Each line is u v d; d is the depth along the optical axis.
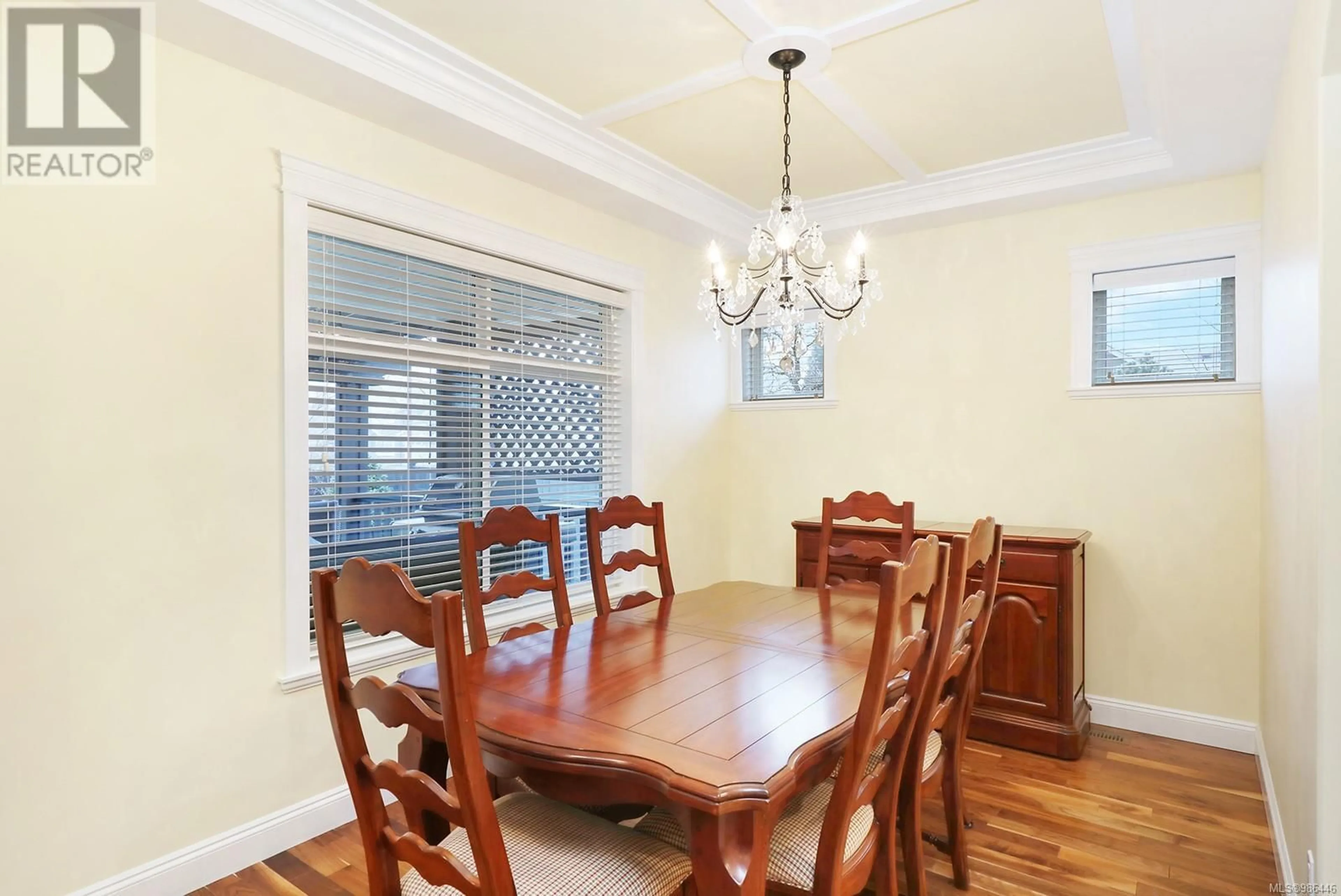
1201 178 3.11
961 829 2.04
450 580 2.95
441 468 2.91
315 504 2.50
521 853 1.42
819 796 1.69
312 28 2.10
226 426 2.17
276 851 2.26
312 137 2.39
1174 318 3.25
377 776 1.27
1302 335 1.76
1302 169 1.79
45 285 1.83
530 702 1.54
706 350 4.32
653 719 1.44
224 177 2.18
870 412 4.00
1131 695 3.27
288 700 2.31
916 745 1.76
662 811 1.68
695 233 3.94
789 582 4.27
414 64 2.35
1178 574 3.18
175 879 2.03
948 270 3.77
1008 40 2.28
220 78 2.17
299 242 2.35
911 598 1.37
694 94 2.64
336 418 2.54
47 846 1.82
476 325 3.04
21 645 1.79
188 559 2.09
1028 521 3.53
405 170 2.68
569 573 3.54
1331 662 1.47
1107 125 2.88
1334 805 1.46
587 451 3.62
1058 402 3.46
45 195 1.83
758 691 1.61
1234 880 2.08
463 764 1.09
